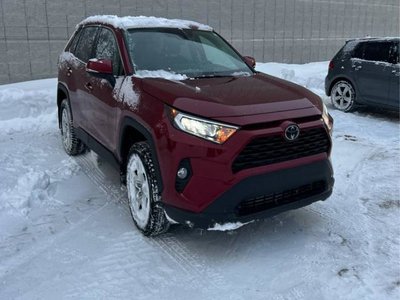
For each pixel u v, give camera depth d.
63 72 5.54
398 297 2.79
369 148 6.14
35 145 6.16
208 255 3.30
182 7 11.13
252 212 3.07
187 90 3.28
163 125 3.10
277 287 2.90
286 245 3.44
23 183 4.48
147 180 3.31
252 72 4.39
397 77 7.50
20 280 3.00
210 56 4.38
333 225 3.79
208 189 2.94
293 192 3.26
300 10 13.61
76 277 3.04
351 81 8.30
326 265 3.16
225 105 3.04
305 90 3.71
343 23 14.96
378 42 7.97
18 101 7.66
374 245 3.46
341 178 4.98
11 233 3.66
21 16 9.07
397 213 4.04
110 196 4.43
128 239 3.54
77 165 5.32
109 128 4.04
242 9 12.28
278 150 3.07
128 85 3.69
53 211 4.09
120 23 4.36
